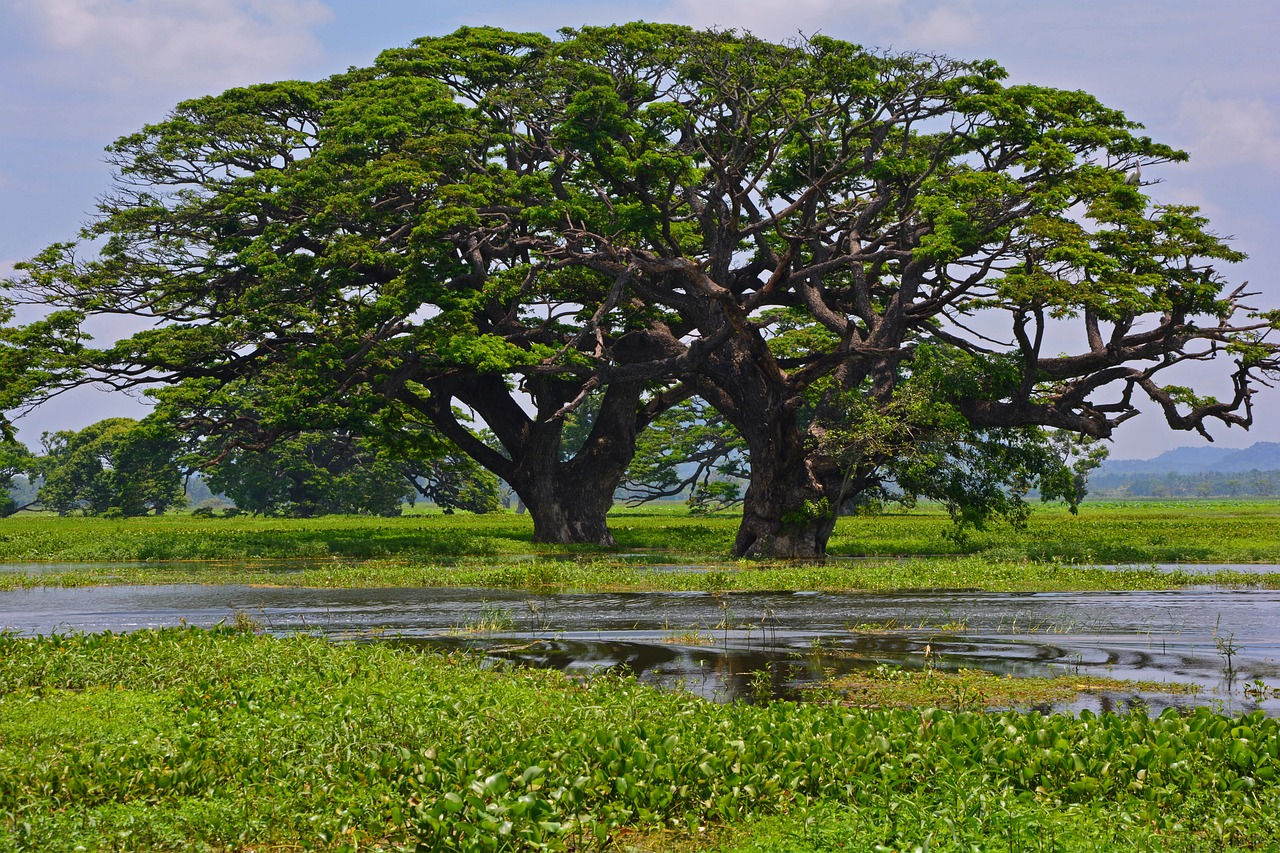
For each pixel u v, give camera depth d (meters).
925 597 26.83
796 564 37.41
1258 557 39.31
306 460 86.50
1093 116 39.69
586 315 44.81
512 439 47.50
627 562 39.38
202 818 8.49
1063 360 38.47
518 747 10.10
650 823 8.70
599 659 17.88
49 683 13.69
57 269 41.44
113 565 38.81
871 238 41.97
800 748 10.07
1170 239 36.62
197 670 14.23
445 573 32.34
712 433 83.12
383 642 19.14
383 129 39.84
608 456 48.22
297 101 44.91
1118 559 39.16
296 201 41.28
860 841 8.06
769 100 36.41
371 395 41.88
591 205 39.56
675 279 41.84
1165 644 19.28
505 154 42.81
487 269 44.03
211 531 55.16
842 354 37.00
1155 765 9.58
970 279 36.97
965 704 13.74
